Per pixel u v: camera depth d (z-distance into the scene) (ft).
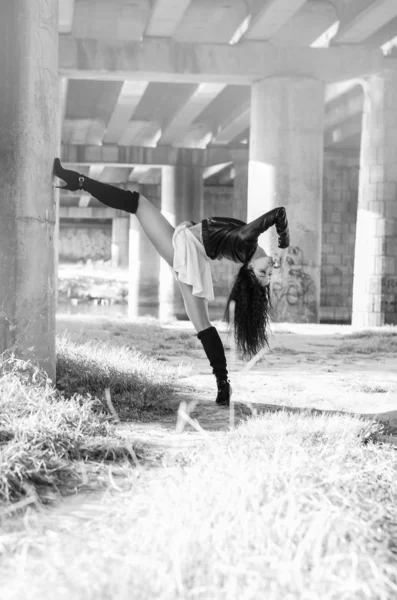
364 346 53.21
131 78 104.58
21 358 23.39
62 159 167.53
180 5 89.86
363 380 33.94
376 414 24.02
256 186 102.42
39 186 24.18
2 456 14.05
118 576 8.13
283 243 22.49
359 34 98.99
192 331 66.33
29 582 8.17
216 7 98.68
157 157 171.12
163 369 33.35
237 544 9.02
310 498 11.06
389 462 15.83
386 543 9.90
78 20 99.91
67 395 23.81
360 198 106.01
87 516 12.02
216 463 12.57
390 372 38.34
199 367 37.40
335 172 173.68
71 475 14.85
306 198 100.63
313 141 101.60
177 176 171.83
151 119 157.17
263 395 28.22
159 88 135.03
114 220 269.64
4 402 18.11
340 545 9.34
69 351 29.35
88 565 8.54
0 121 23.72
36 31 24.13
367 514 11.06
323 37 102.22
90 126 155.84
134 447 17.47
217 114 155.84
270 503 10.00
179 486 11.50
